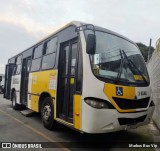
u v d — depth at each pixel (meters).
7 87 14.48
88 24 5.89
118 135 7.09
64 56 6.94
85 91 5.38
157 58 8.68
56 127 7.37
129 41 6.94
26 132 7.14
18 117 9.86
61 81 6.87
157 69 8.68
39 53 9.09
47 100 7.57
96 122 5.15
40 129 7.59
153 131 7.61
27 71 10.48
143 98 6.04
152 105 6.45
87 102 5.27
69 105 6.22
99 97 5.25
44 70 8.08
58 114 6.78
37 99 8.49
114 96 5.41
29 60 10.41
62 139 6.46
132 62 6.33
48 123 7.46
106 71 5.63
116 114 5.36
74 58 6.23
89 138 6.66
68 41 6.73
